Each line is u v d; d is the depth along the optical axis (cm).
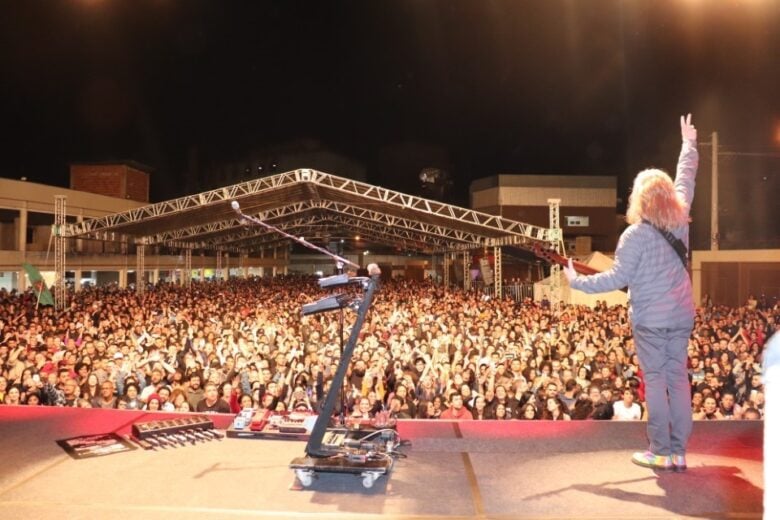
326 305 271
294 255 6419
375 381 826
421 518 209
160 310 1698
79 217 2744
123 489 238
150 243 2698
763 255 2030
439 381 870
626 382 767
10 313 1527
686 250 255
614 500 223
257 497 229
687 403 254
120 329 1237
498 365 874
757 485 236
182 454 284
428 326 1316
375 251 5684
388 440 286
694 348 1009
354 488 238
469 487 239
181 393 748
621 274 249
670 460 256
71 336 1208
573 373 891
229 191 1780
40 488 239
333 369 852
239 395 781
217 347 1062
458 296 2228
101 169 3241
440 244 3431
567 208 3919
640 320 254
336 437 283
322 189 1938
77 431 317
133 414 351
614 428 325
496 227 1728
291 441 304
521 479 247
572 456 278
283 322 1343
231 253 4881
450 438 307
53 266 2550
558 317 1516
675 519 206
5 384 768
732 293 2150
